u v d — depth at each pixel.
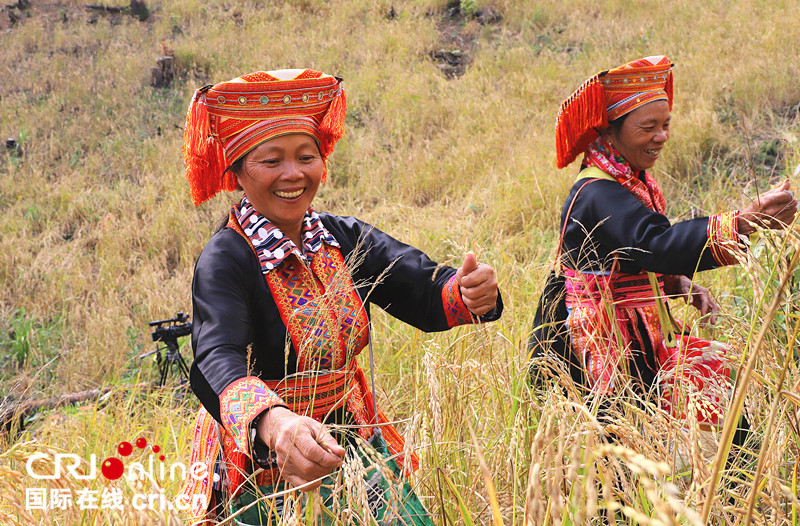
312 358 2.14
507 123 9.31
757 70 8.22
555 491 1.11
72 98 11.82
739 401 1.33
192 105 2.17
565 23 12.73
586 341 2.74
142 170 9.93
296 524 1.63
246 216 2.23
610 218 2.76
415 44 12.73
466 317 2.30
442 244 5.96
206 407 1.96
